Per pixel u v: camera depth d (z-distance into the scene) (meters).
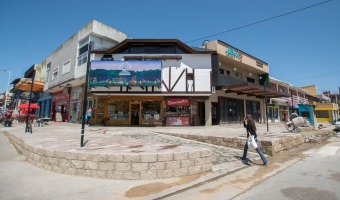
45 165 5.65
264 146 8.35
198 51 18.45
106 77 17.52
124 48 18.97
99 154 5.11
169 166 5.21
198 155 5.61
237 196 4.18
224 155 7.84
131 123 18.64
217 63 19.09
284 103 32.31
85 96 6.84
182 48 19.06
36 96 35.16
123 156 5.05
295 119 12.81
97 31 19.78
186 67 18.42
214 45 19.55
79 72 19.91
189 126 18.14
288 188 4.60
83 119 6.63
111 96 18.77
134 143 7.32
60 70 24.05
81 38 20.67
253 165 6.68
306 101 39.72
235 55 21.42
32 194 4.05
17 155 7.44
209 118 19.06
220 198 4.07
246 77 25.59
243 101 23.59
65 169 5.31
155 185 4.66
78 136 9.45
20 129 14.67
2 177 5.00
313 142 11.68
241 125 20.19
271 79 27.56
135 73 17.58
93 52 18.66
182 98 18.50
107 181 4.86
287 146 9.49
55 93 28.02
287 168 6.35
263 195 4.21
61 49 24.72
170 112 18.36
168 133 12.09
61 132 11.58
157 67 17.70
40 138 8.41
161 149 5.96
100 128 15.22
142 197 4.00
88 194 4.10
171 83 18.16
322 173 5.80
